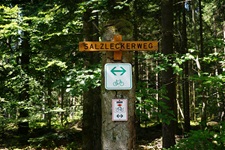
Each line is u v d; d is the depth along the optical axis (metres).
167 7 9.14
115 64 3.36
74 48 7.77
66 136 13.14
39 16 8.34
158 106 5.08
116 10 3.71
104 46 3.39
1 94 9.76
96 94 7.89
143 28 15.26
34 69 9.70
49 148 12.32
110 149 3.32
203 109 6.71
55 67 8.44
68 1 7.20
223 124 4.97
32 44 8.38
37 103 8.88
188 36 20.06
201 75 5.36
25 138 13.20
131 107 3.39
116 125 3.34
